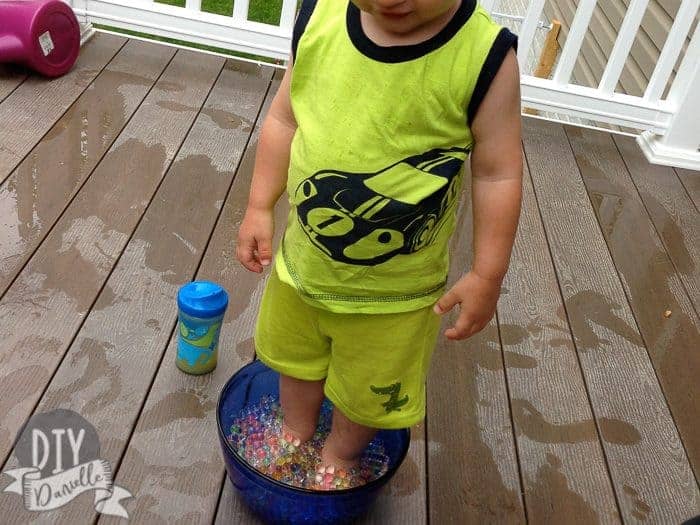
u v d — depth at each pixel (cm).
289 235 128
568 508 161
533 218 268
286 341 138
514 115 111
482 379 192
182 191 242
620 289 237
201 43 332
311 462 155
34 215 217
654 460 176
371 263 119
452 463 167
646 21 387
